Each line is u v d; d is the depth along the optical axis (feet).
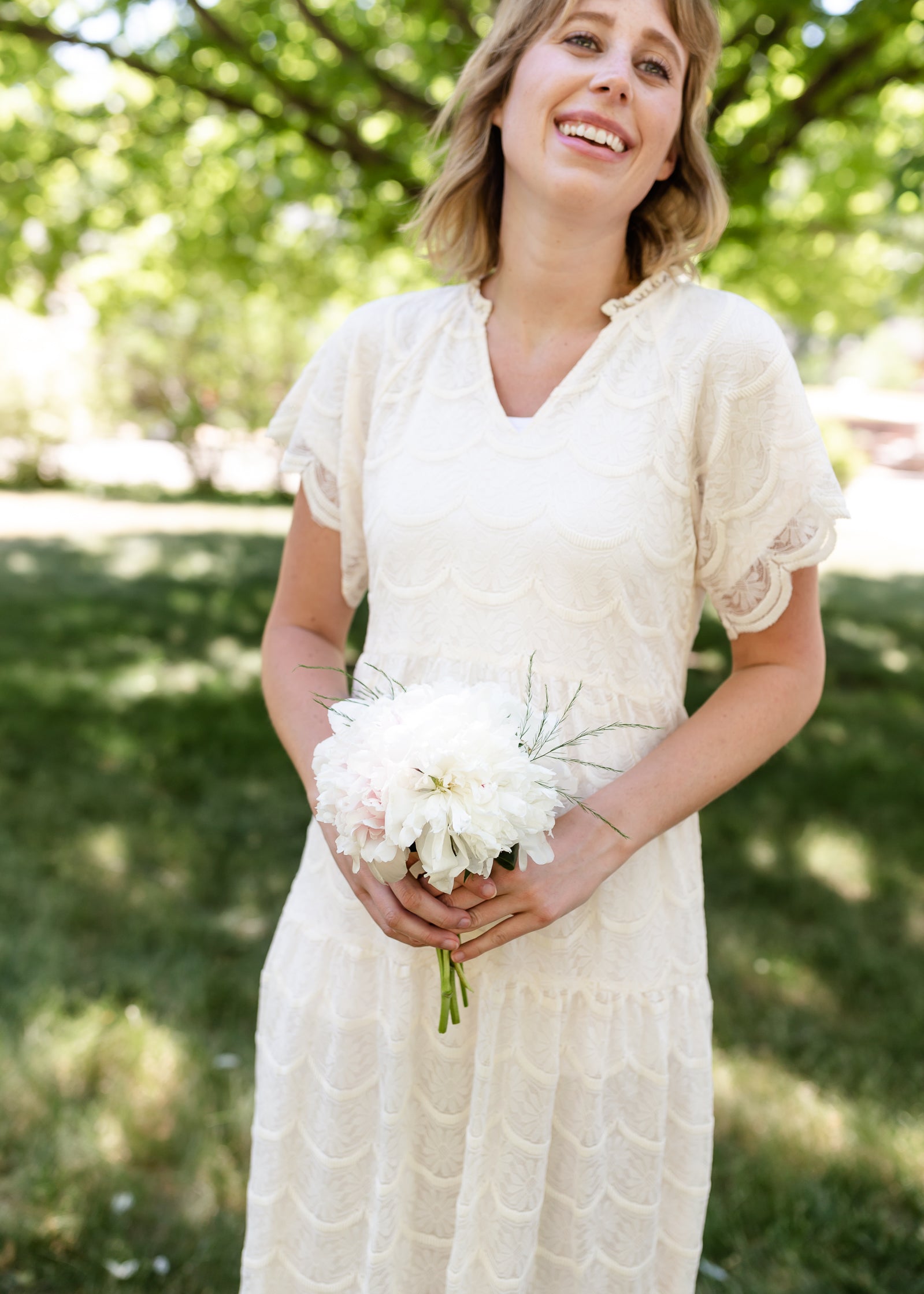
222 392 63.46
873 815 14.94
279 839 13.53
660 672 4.59
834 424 71.92
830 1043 9.47
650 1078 4.54
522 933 4.03
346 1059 4.70
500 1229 4.49
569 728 4.39
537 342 4.71
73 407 61.11
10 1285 6.89
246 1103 8.45
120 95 21.90
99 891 11.81
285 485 64.54
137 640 24.70
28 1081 8.52
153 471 69.87
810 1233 7.32
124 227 23.85
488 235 5.09
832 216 26.02
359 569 5.25
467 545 4.40
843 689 22.81
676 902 4.69
